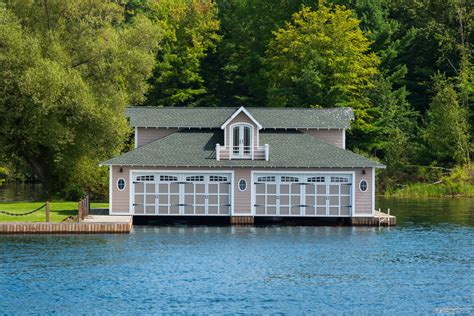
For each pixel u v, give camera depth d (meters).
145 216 174.38
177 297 105.00
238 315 96.88
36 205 190.25
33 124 199.38
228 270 121.81
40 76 192.25
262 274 119.06
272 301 103.38
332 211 167.50
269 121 180.88
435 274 119.50
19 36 196.12
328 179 167.62
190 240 148.12
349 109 186.88
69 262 125.38
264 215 168.00
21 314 96.88
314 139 177.62
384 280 115.50
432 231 162.50
